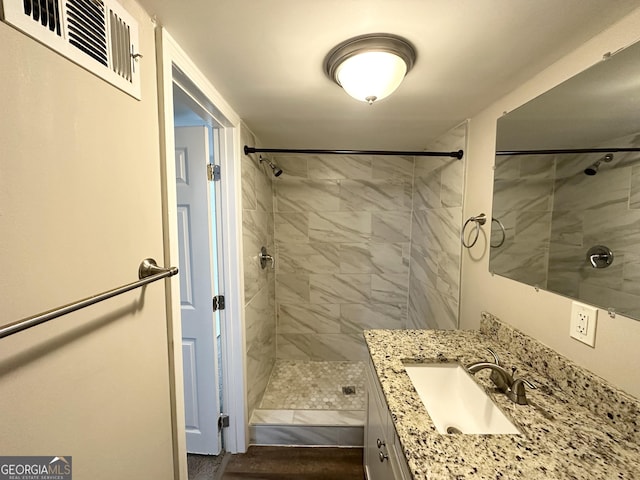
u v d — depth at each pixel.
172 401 0.90
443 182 1.87
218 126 1.50
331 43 0.89
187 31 0.83
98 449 0.60
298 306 2.65
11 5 0.42
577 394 0.85
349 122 1.66
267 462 1.66
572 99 0.90
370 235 2.58
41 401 0.48
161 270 0.75
